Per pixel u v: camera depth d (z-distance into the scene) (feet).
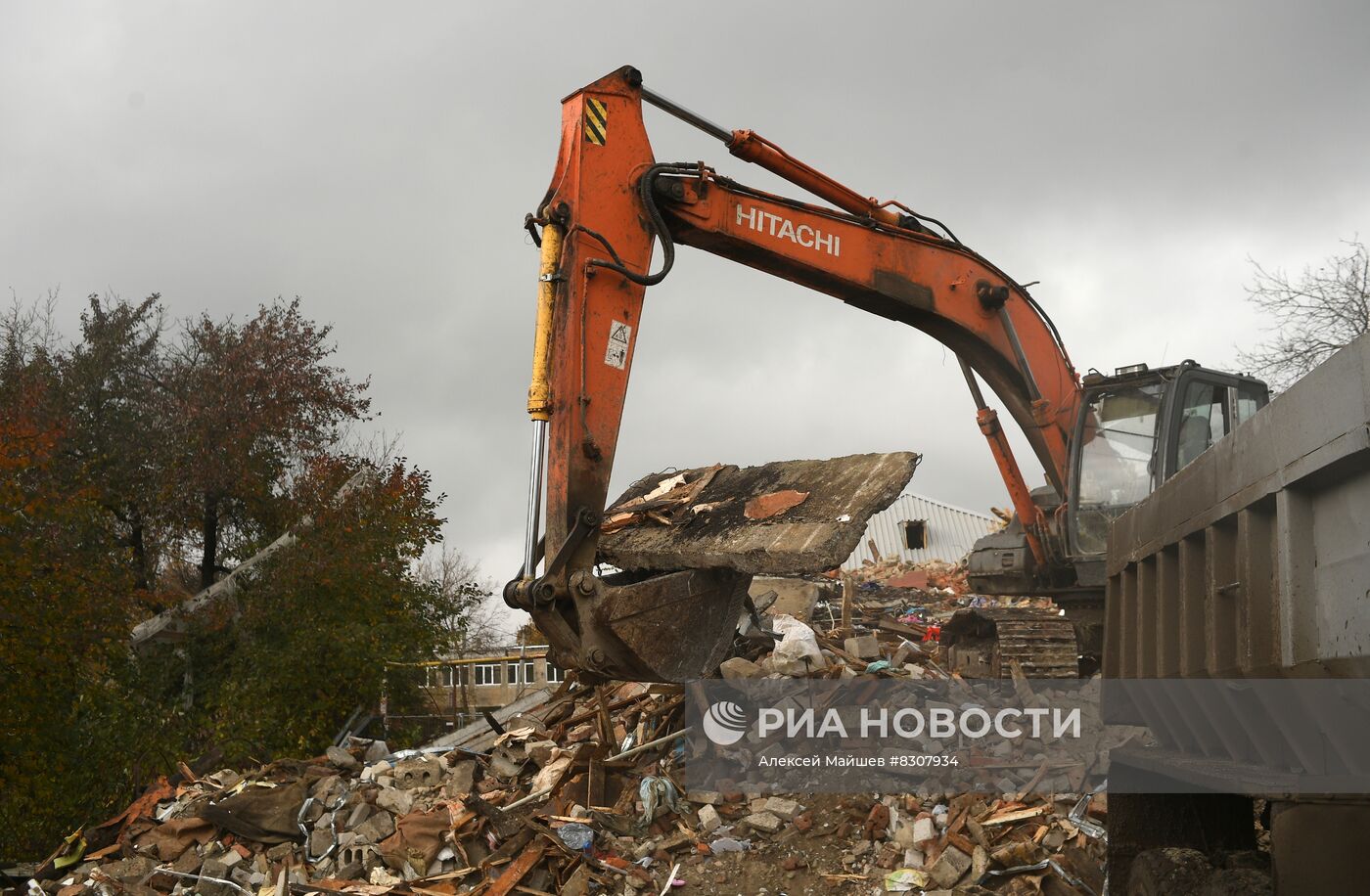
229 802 33.06
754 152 30.91
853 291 33.96
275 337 97.19
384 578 82.33
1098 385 38.96
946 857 26.23
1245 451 14.85
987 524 110.22
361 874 30.53
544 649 136.87
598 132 26.94
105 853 33.68
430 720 89.25
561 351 25.21
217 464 90.84
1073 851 25.99
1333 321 75.72
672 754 32.27
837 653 35.88
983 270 36.91
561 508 24.43
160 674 78.84
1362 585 11.61
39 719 65.26
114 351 96.89
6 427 73.67
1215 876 17.20
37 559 69.15
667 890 27.35
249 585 82.94
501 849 29.55
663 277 26.50
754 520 25.95
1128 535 21.91
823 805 29.14
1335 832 12.71
